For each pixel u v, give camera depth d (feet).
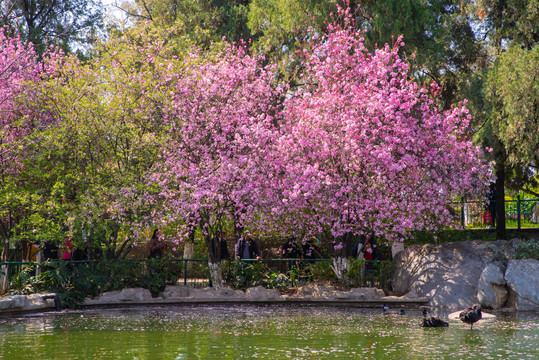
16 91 65.77
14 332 42.22
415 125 65.87
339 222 63.36
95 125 64.69
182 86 67.00
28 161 61.77
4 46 73.92
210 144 65.82
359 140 62.08
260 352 33.88
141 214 64.69
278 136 65.92
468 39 83.87
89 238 65.21
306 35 86.12
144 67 71.97
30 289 56.90
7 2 79.30
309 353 33.60
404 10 78.84
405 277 68.49
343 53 66.74
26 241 64.95
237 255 71.72
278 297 65.51
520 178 86.38
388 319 51.49
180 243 83.82
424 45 81.05
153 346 36.01
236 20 107.65
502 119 72.90
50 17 108.37
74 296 59.67
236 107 66.80
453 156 65.46
